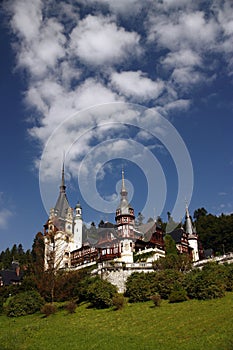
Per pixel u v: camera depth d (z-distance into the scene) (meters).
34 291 51.91
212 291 42.62
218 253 96.75
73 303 45.84
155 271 54.28
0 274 86.25
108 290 46.88
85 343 30.67
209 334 29.50
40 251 64.44
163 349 27.06
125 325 36.25
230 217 106.69
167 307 41.53
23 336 34.50
